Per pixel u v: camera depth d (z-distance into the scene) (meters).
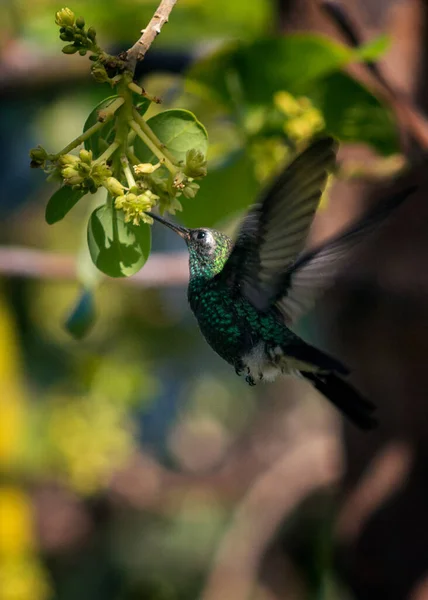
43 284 2.50
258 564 2.30
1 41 2.15
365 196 2.09
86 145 1.89
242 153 2.02
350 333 2.10
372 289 2.09
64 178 1.88
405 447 2.10
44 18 2.09
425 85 2.08
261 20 2.10
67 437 2.42
